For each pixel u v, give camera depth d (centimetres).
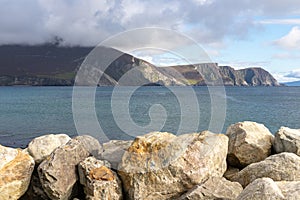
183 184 638
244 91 9888
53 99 6488
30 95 8450
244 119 3594
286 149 759
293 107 5088
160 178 630
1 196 614
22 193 647
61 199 630
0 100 7081
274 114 4134
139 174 631
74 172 657
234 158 770
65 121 3441
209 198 593
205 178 655
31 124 3378
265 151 762
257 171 666
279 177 641
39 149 702
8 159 647
